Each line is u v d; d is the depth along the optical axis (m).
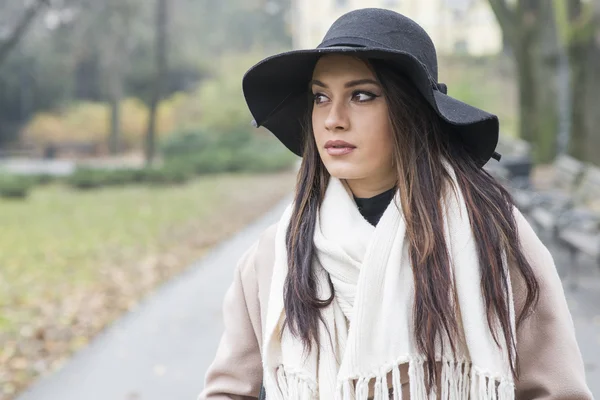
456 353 1.85
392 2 45.12
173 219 19.09
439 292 1.82
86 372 6.74
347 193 2.02
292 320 1.92
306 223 2.01
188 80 66.69
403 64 1.86
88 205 22.66
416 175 1.91
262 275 2.11
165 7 38.75
